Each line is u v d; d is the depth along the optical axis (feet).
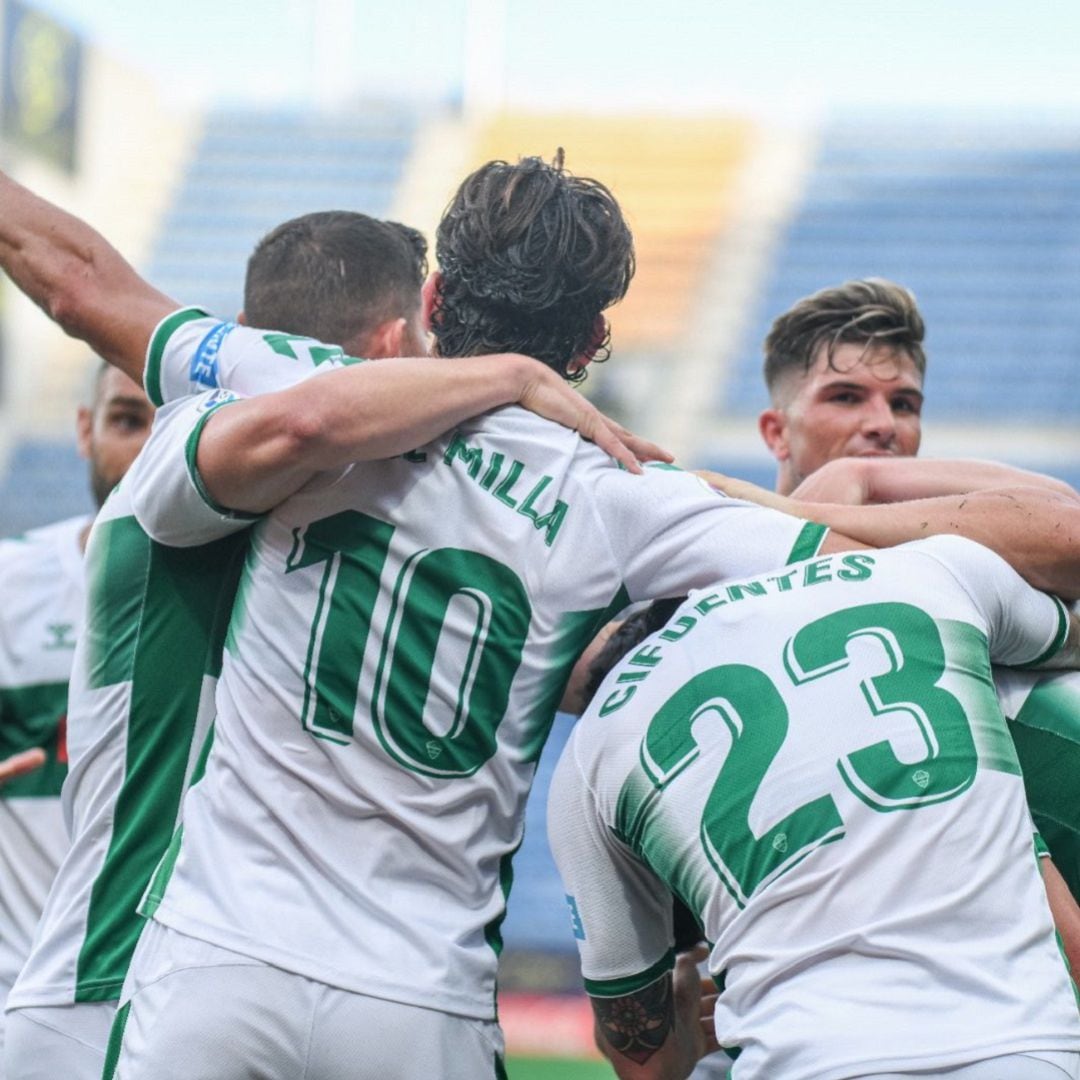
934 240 190.39
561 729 123.65
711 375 175.11
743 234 195.72
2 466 172.65
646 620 26.71
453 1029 23.11
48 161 193.47
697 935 27.73
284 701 23.61
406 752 23.47
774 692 22.67
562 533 24.35
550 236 25.68
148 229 205.05
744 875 21.93
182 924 23.08
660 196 204.03
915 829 21.48
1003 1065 20.13
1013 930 21.21
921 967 20.85
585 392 174.09
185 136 219.61
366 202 209.15
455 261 26.13
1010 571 24.85
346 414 22.67
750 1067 21.21
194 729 26.32
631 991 25.31
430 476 24.13
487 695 23.90
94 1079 26.66
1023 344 173.37
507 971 112.06
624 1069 26.40
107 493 37.81
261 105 224.12
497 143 216.54
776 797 21.98
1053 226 189.88
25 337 182.60
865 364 37.35
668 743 23.02
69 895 27.53
